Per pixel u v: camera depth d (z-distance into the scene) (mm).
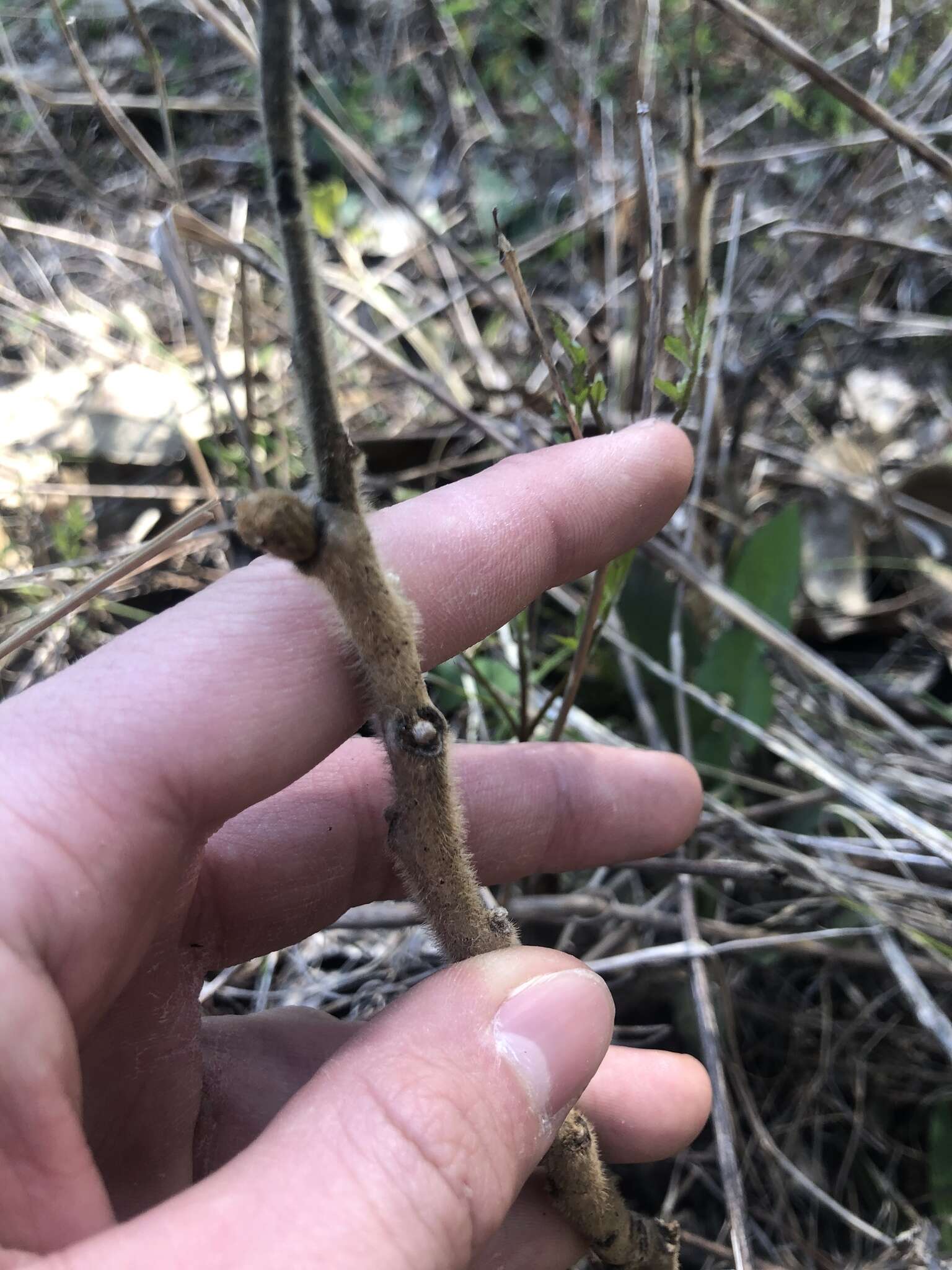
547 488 98
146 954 87
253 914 104
